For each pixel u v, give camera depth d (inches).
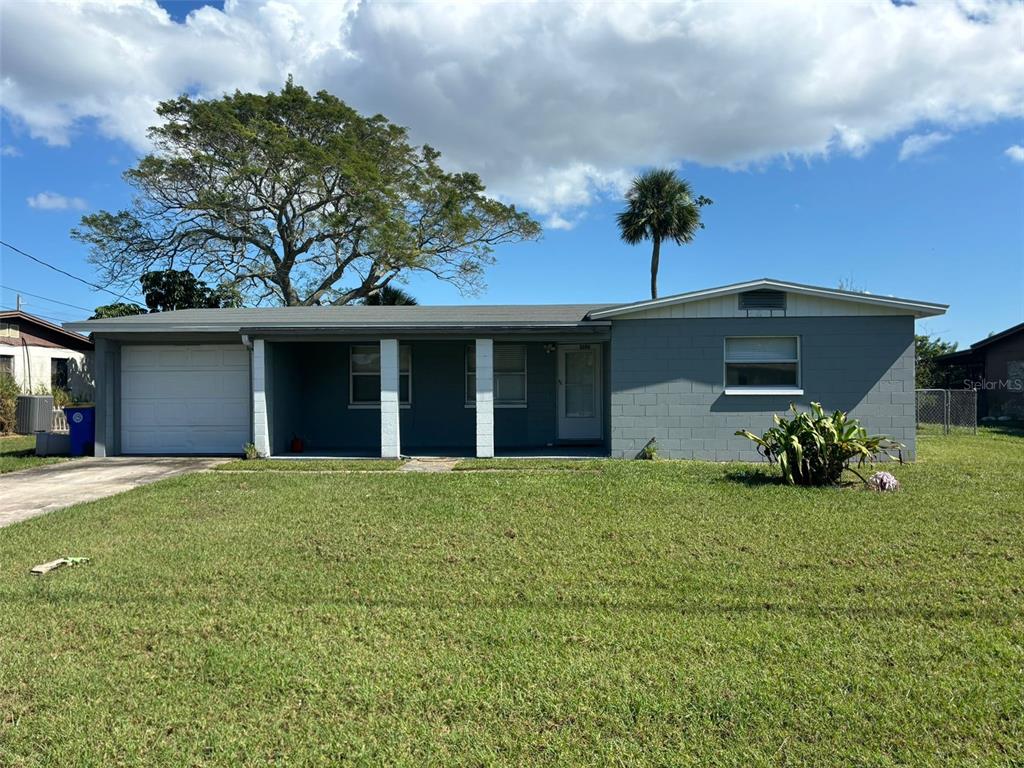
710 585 204.7
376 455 551.2
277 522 292.2
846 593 196.5
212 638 168.4
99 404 545.0
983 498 329.4
